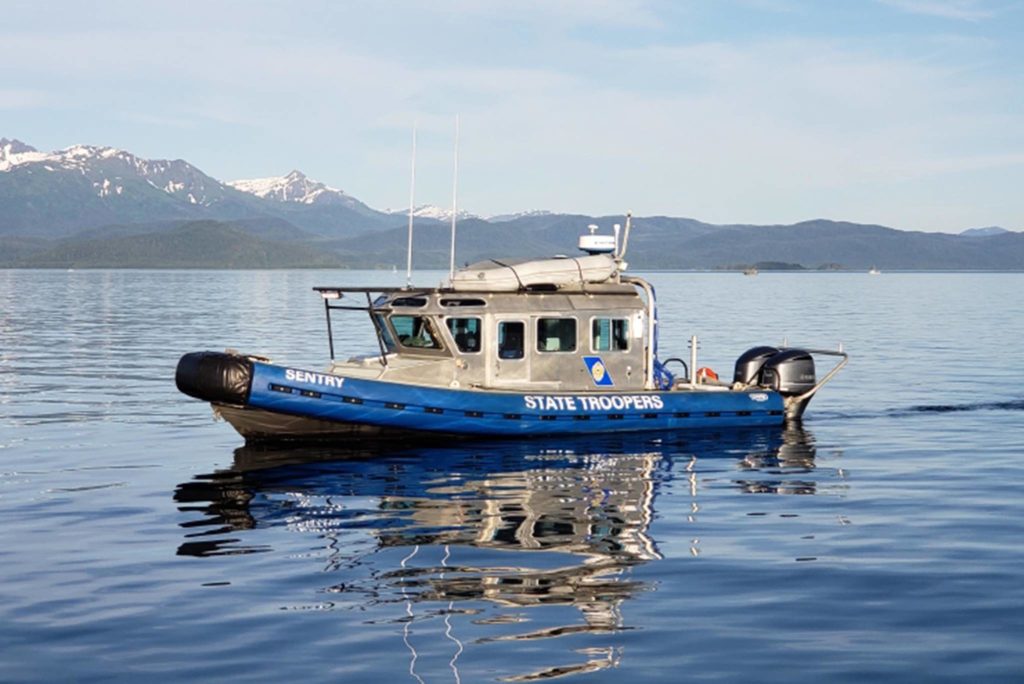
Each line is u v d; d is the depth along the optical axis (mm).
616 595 11078
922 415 25688
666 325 63969
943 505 15500
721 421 22500
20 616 10469
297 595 11125
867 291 163375
